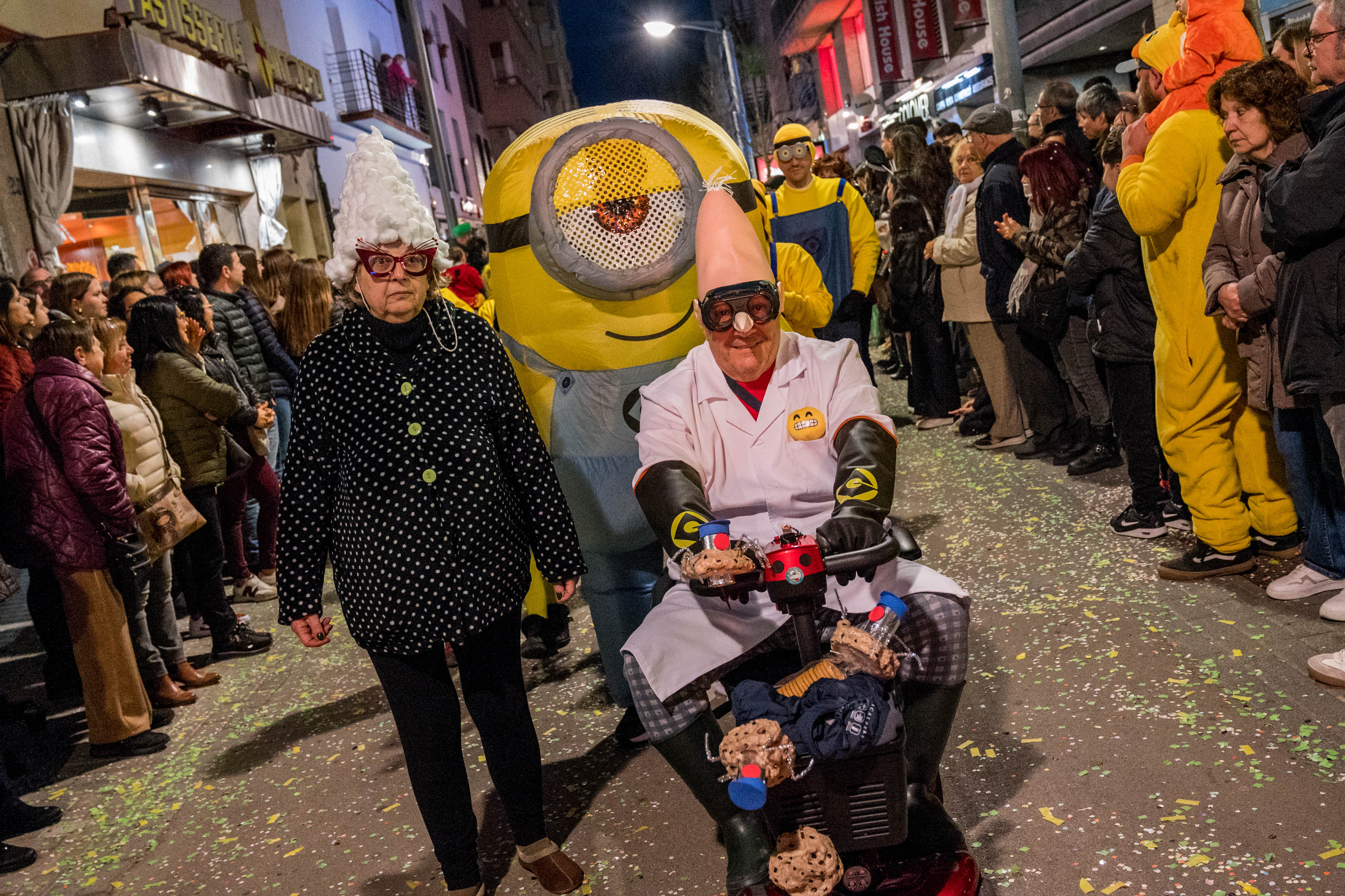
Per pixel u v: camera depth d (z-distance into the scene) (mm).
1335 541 4039
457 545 2936
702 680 2590
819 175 8828
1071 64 17375
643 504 2746
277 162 17594
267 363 7551
